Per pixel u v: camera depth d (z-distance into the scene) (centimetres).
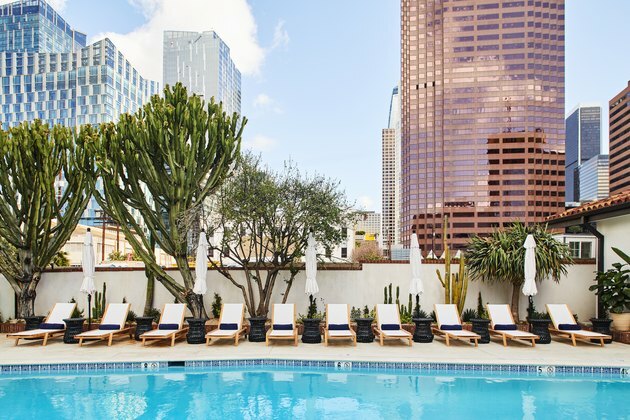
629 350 1139
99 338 1214
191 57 19450
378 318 1279
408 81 12288
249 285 1449
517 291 1418
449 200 11312
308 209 1370
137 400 827
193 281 1405
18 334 1172
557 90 11281
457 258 1511
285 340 1276
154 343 1226
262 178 1398
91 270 1327
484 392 870
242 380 949
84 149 1360
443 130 11494
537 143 11106
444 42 11675
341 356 1061
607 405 800
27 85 10856
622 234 1321
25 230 1415
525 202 10969
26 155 1351
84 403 810
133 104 11681
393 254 3803
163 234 1396
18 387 901
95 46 10588
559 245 1402
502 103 11244
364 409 780
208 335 1178
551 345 1209
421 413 761
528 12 11306
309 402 816
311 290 1331
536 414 756
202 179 1383
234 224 1380
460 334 1180
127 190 1374
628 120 11800
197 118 1313
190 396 848
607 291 1287
